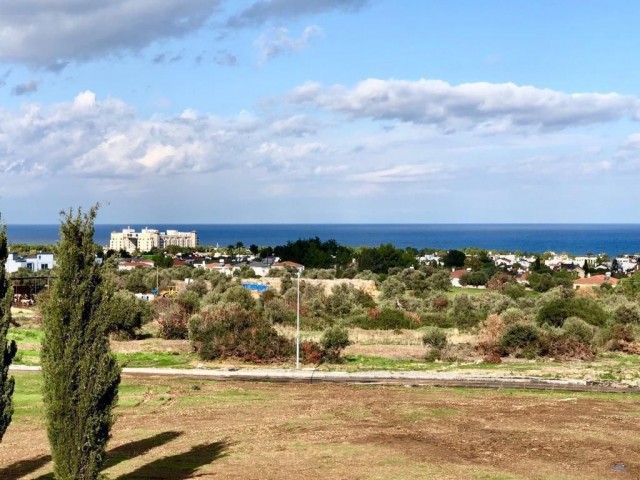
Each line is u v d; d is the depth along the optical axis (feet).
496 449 87.35
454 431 97.50
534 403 118.42
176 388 134.72
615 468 78.64
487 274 491.72
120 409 114.93
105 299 60.54
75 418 58.85
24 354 171.12
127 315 212.43
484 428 99.25
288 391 132.36
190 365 166.81
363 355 184.44
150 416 109.60
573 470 77.56
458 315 264.93
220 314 188.03
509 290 363.97
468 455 84.38
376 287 392.06
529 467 78.69
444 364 169.78
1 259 60.70
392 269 495.00
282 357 173.58
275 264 524.93
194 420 106.42
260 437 94.68
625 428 99.04
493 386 137.69
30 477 75.66
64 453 58.70
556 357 179.83
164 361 172.86
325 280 385.50
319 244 612.29
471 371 156.15
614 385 138.21
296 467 78.64
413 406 115.65
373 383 142.20
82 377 58.95
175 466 79.71
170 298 281.33
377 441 91.61
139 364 167.94
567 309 227.20
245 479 73.51
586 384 139.44
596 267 650.43
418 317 262.06
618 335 200.85
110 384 60.18
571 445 89.20
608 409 113.09
